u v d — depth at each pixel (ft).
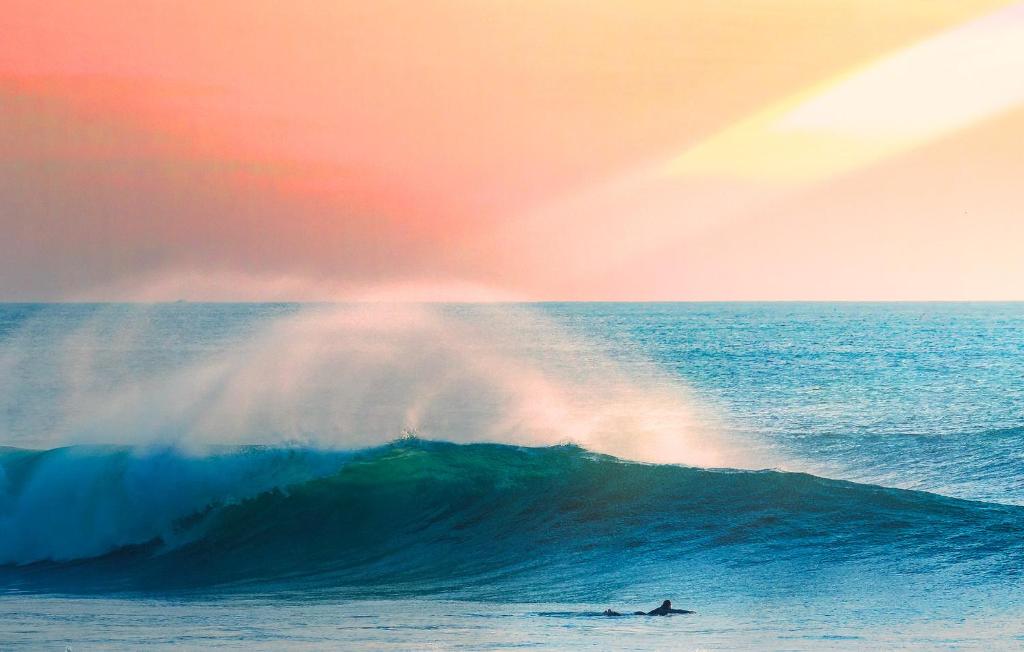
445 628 48.47
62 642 44.93
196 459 83.15
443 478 81.92
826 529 66.08
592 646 43.91
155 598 61.16
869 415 164.14
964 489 96.17
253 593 62.39
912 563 59.88
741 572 59.88
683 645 44.34
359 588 62.69
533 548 67.87
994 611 51.26
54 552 75.72
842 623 49.14
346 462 86.12
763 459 116.16
